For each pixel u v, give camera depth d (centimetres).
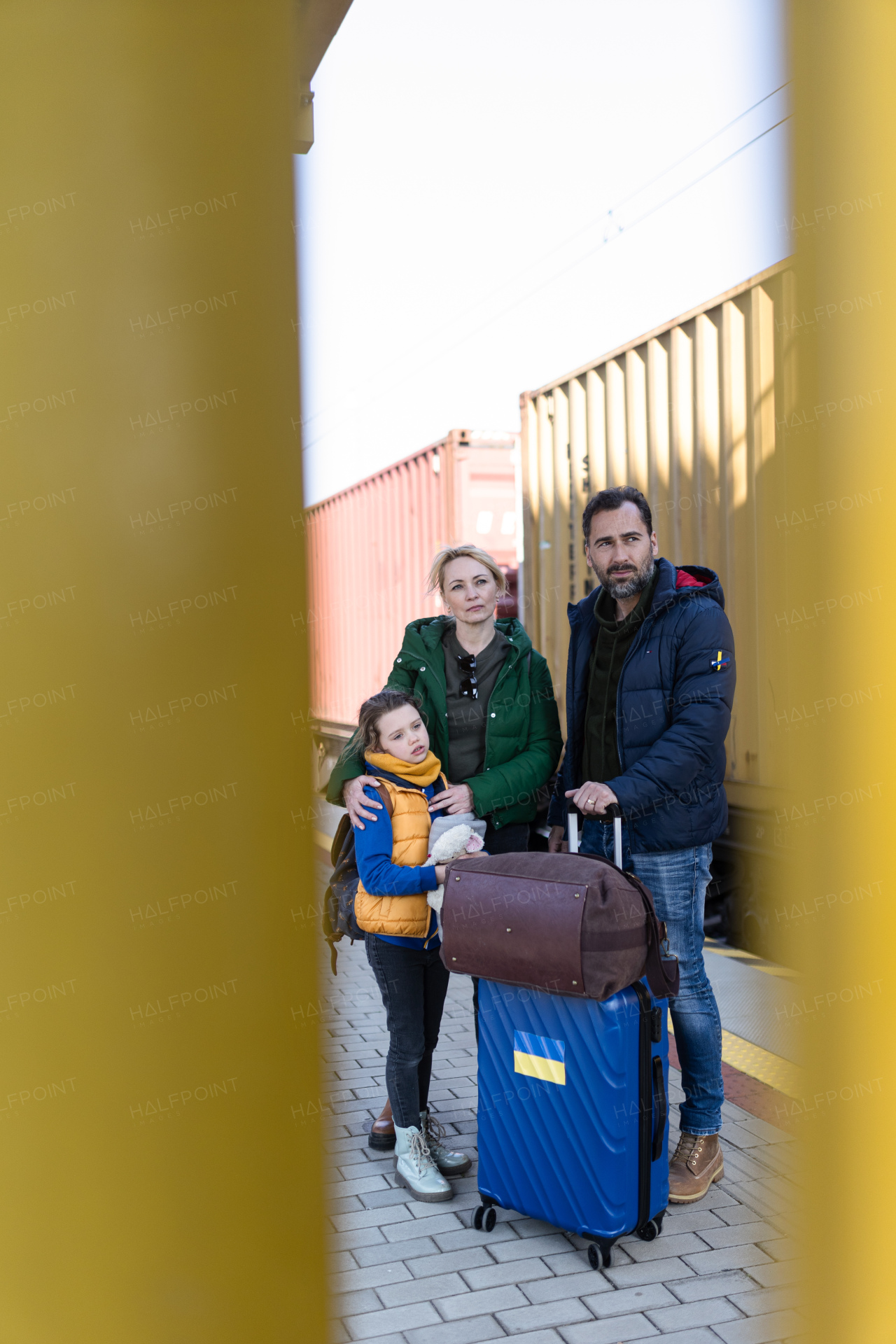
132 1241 150
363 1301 246
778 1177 301
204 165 141
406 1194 300
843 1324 179
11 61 139
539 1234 278
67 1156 149
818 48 167
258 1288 152
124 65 139
